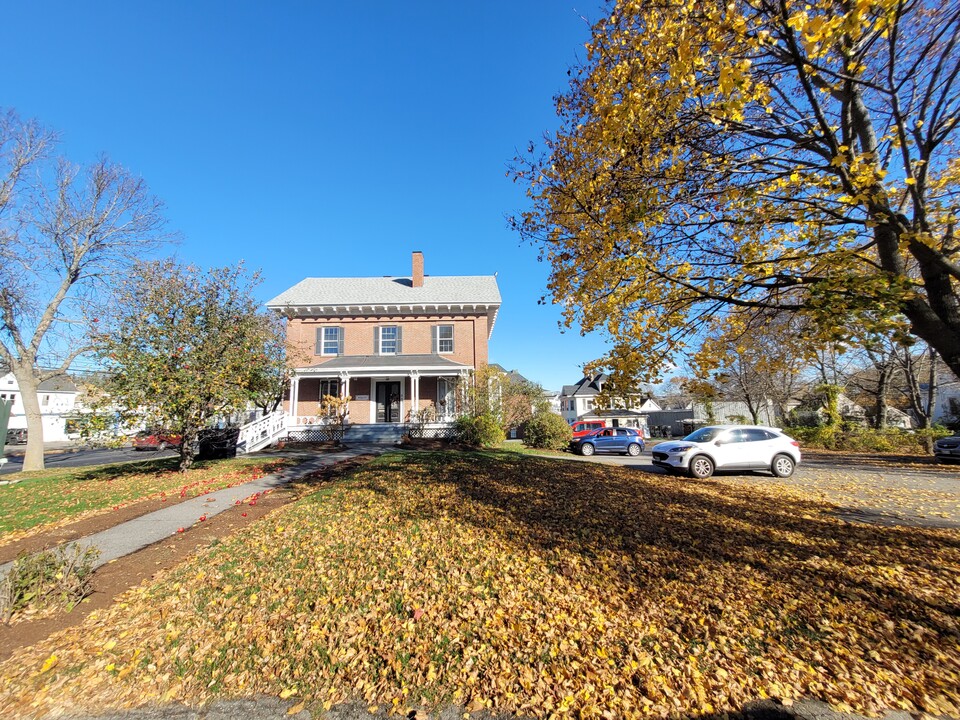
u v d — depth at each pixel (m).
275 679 3.37
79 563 5.14
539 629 3.98
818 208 4.39
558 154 5.91
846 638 3.80
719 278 4.89
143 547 6.06
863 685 3.21
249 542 6.20
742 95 3.77
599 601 4.54
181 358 10.64
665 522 7.19
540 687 3.24
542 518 7.31
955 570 5.10
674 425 41.94
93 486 10.48
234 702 3.13
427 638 3.85
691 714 2.98
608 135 4.73
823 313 3.89
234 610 4.34
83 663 3.49
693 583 4.91
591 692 3.19
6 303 15.92
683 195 4.98
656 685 3.24
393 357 23.75
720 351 5.54
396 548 5.92
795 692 3.16
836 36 3.27
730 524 7.12
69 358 17.39
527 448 22.16
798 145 4.79
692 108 4.82
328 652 3.66
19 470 16.66
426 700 3.14
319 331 24.36
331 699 3.15
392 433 21.09
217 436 13.67
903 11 3.51
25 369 16.53
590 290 5.70
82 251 17.28
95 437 10.26
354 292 25.56
